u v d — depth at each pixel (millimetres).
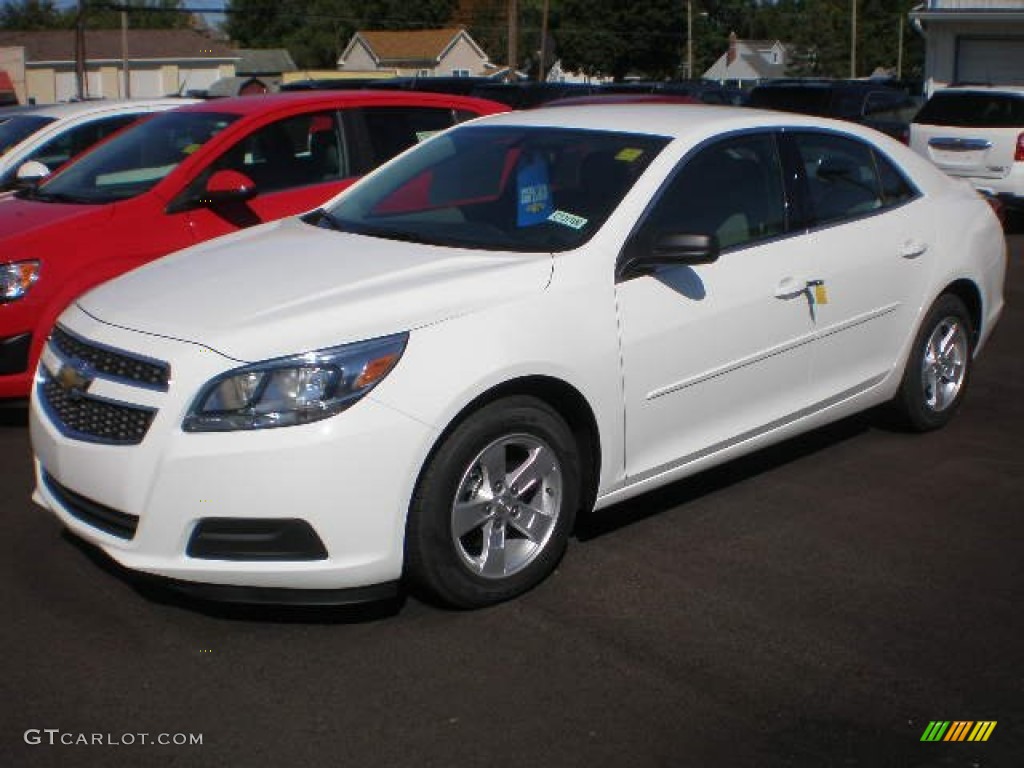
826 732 3686
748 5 97875
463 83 22594
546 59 49969
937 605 4535
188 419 3969
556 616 4402
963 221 6430
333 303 4234
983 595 4625
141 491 4016
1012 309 10031
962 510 5480
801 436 6504
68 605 4441
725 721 3736
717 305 5023
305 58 87562
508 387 4352
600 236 4758
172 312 4309
